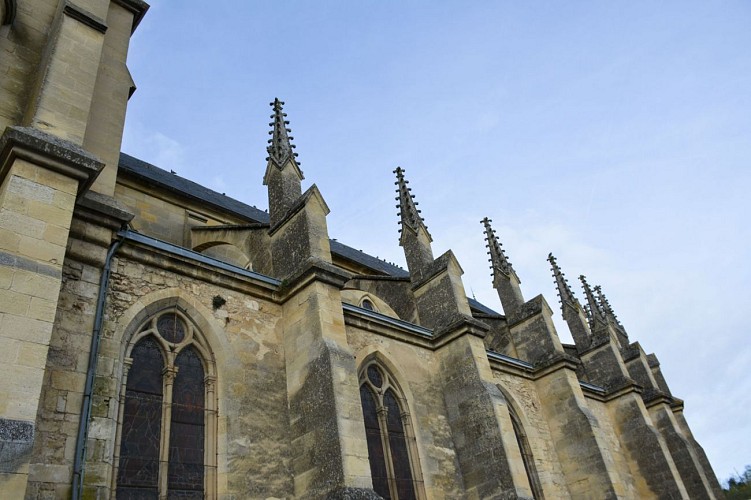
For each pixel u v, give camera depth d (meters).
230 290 14.09
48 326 8.85
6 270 8.80
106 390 10.48
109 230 11.81
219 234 19.91
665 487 25.80
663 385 36.09
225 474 11.52
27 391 8.17
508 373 22.70
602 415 27.84
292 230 16.06
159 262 12.75
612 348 29.83
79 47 12.91
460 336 18.92
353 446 12.04
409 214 23.52
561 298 33.16
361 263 29.69
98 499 9.43
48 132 11.08
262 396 13.16
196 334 12.91
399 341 18.41
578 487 21.47
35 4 14.60
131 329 11.64
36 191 9.88
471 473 16.98
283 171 17.66
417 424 16.92
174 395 11.83
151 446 10.92
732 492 76.75
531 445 21.27
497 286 27.78
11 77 13.20
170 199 22.84
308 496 12.10
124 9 16.89
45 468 8.99
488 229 29.56
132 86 15.62
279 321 14.74
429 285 21.16
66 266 10.91
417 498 15.62
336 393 12.51
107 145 13.84
